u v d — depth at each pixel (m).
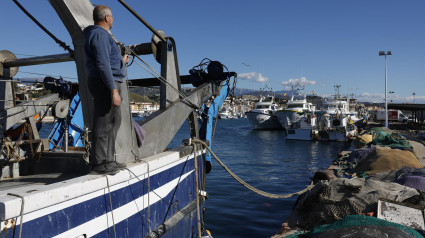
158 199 4.28
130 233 3.62
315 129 36.28
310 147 29.86
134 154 4.04
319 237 4.35
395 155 11.23
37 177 3.93
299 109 47.03
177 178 4.91
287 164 19.78
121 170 3.47
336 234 4.23
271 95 60.00
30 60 4.59
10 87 4.89
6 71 4.82
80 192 2.89
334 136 34.41
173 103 5.38
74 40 3.83
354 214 5.43
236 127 67.38
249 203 10.20
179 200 5.00
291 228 6.04
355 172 11.62
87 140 3.64
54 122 6.24
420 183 7.47
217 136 43.06
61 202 2.70
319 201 6.49
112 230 3.31
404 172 9.09
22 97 5.14
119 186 3.43
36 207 2.45
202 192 5.95
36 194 2.46
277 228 7.97
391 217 5.27
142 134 4.18
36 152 4.22
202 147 6.07
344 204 5.98
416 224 5.03
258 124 54.22
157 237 4.11
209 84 6.61
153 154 4.59
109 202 3.28
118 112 3.41
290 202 10.43
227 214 9.02
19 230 2.33
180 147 5.38
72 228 2.81
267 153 25.50
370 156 12.36
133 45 5.43
